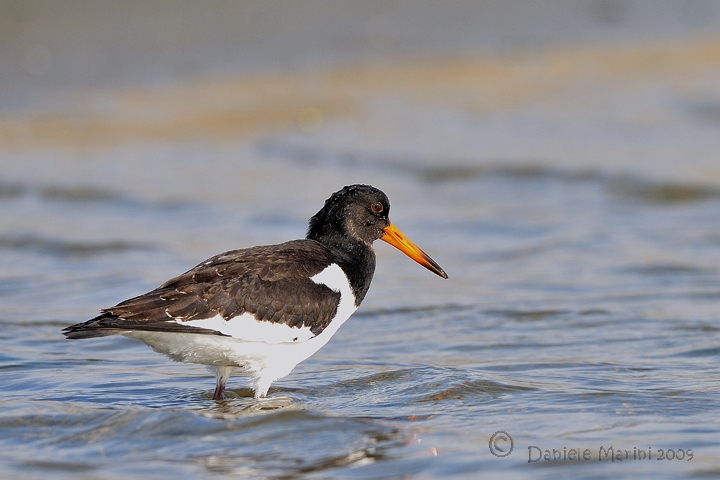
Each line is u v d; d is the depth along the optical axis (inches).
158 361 470.3
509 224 714.8
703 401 394.3
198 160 885.2
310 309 406.3
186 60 1187.9
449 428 370.9
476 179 829.2
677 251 642.8
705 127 947.3
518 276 602.5
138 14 1317.7
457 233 700.0
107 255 652.7
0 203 773.9
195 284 391.2
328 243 443.2
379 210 450.0
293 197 781.9
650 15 1407.5
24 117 994.7
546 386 418.0
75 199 780.0
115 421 378.9
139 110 1023.6
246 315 392.8
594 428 365.1
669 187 779.4
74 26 1249.4
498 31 1331.2
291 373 447.8
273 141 935.0
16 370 447.5
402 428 372.8
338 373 444.1
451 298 561.0
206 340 389.1
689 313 522.6
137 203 766.5
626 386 414.9
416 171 850.8
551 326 509.4
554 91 1079.0
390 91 1090.1
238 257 408.2
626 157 856.9
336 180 832.9
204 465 340.5
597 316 521.7
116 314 374.0
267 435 366.9
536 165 840.3
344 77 1141.7
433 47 1259.8
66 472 332.5
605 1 1467.8
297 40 1272.1
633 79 1117.7
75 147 909.2
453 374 427.8
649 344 477.1
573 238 676.7
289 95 1073.5
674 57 1203.9
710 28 1331.2
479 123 975.0
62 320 528.7
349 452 350.6
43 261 644.7
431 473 328.2
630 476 318.3
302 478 328.5
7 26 1225.4
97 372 449.4
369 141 927.0
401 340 496.1
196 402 412.2
